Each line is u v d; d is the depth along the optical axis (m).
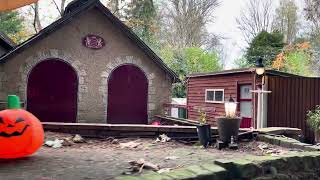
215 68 29.94
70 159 5.84
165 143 7.88
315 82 13.82
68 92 14.23
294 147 7.30
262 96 13.55
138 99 15.20
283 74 14.69
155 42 33.03
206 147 7.46
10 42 16.84
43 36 13.47
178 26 37.06
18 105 6.04
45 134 8.06
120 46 14.75
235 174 4.94
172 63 28.98
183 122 12.20
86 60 14.27
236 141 7.51
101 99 14.41
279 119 13.94
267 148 7.33
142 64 15.05
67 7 15.21
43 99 13.96
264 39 32.16
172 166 5.34
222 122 7.41
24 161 5.62
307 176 5.95
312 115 13.04
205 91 18.22
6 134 5.57
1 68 13.03
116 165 5.36
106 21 14.55
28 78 13.55
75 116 14.20
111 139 8.16
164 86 15.35
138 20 31.16
